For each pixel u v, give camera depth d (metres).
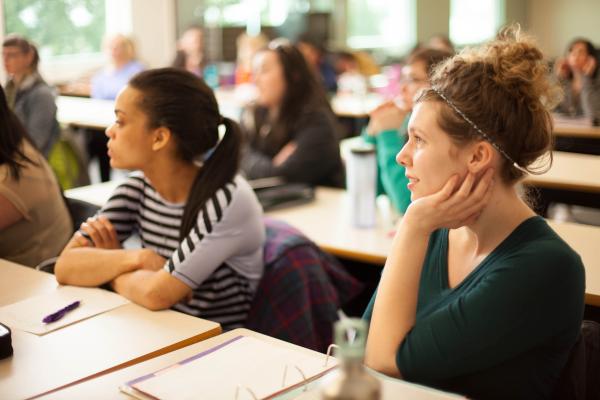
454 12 12.13
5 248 2.21
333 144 3.41
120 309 1.67
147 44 8.20
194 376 1.26
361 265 2.61
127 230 2.10
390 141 2.69
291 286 2.00
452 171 1.31
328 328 2.06
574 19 12.37
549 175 3.24
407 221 1.36
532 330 1.27
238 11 8.61
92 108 5.66
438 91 1.32
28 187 2.19
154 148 1.88
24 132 2.24
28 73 4.04
